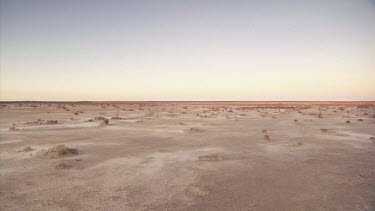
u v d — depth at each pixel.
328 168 11.03
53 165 11.47
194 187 8.80
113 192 8.38
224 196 8.02
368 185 8.94
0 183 9.19
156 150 14.73
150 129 24.06
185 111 56.59
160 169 10.91
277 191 8.41
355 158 12.84
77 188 8.73
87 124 28.02
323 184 9.05
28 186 8.91
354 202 7.55
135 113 47.53
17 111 51.06
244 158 12.83
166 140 18.09
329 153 14.00
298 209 7.13
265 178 9.72
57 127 25.25
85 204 7.50
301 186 8.85
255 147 15.66
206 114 45.91
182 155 13.49
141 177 9.88
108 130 23.20
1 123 28.47
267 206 7.32
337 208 7.18
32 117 36.69
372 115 42.19
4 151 14.29
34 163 11.80
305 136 20.06
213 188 8.70
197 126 26.70
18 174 10.20
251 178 9.72
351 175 10.05
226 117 38.28
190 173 10.36
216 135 20.50
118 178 9.76
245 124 28.92
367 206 7.29
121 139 18.42
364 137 19.61
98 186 8.91
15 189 8.64
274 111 57.44
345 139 18.70
